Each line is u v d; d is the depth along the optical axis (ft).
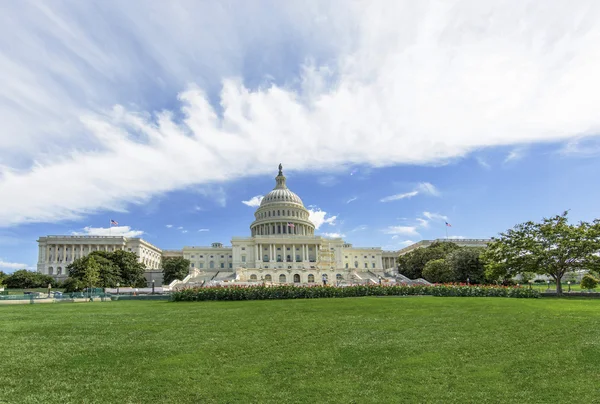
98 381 52.13
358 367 57.52
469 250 313.94
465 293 168.86
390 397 47.60
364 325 84.07
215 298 157.28
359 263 609.83
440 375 54.39
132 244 538.06
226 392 48.91
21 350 64.59
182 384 51.29
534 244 192.95
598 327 80.38
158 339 72.54
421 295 168.66
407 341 70.64
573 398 47.42
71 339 72.33
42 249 525.75
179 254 630.74
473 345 67.82
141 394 48.32
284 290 161.68
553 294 180.04
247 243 560.20
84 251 529.04
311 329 80.28
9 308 130.00
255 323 87.35
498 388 50.14
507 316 93.91
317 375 54.54
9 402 45.32
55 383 51.31
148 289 319.68
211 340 71.72
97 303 153.99
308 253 553.23
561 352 63.67
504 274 203.72
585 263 183.11
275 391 49.26
